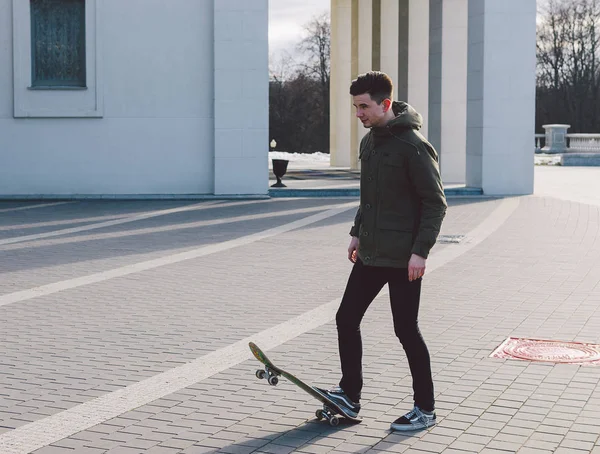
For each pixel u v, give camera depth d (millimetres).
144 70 23859
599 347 8008
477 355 7754
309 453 5391
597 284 11289
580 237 15734
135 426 5918
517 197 24031
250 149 23953
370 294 5863
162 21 23766
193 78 23938
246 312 9758
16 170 23812
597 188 27594
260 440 5629
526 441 5555
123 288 11227
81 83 23969
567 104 84562
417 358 5797
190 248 14734
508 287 11109
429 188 5574
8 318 9484
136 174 24062
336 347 8141
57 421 6035
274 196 24156
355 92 5637
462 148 29438
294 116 81125
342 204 21984
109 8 23641
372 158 5695
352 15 36406
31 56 23656
